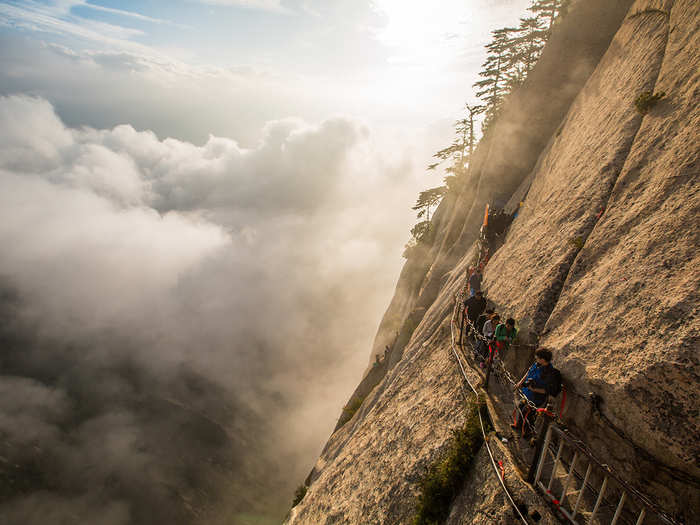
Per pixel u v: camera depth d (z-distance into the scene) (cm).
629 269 687
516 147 2812
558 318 817
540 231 1155
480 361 1076
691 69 835
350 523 1050
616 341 621
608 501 580
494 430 791
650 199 746
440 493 802
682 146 732
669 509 500
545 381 698
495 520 654
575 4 2689
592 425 635
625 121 1011
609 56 1505
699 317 511
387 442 1174
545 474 672
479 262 1706
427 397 1154
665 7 1152
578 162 1191
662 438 505
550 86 2702
